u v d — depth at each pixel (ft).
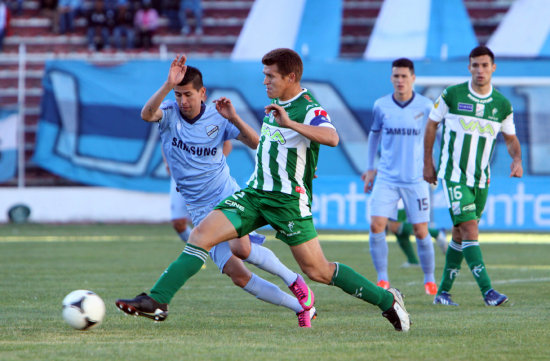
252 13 218.59
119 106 195.83
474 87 68.49
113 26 242.78
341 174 191.01
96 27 241.76
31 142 220.02
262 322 55.93
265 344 45.06
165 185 196.85
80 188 196.85
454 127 68.95
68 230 174.19
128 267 102.01
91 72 195.52
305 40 214.69
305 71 192.44
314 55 212.02
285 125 45.91
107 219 196.85
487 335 48.62
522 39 208.95
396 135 79.77
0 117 193.98
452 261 68.95
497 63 191.93
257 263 53.52
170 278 47.37
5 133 193.98
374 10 253.24
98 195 196.85
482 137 68.69
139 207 197.88
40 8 254.88
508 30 212.02
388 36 212.64
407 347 43.93
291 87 48.83
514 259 116.16
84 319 48.57
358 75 191.83
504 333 49.47
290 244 49.08
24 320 55.52
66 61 195.52
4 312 60.23
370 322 55.83
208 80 194.29
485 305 66.85
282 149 48.62
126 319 56.59
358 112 191.83
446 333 49.60
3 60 233.96
